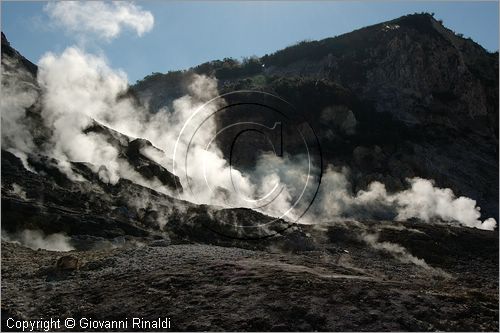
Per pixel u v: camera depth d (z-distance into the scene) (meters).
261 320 12.10
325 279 15.10
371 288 14.27
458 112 83.25
